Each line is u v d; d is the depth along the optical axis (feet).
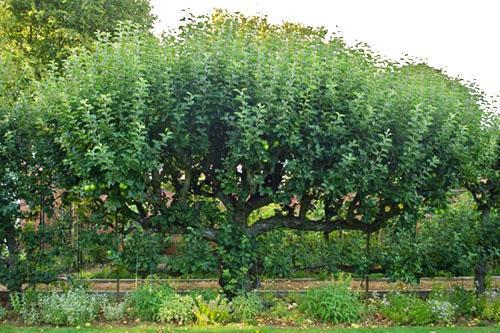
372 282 32.19
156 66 23.66
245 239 25.75
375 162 24.11
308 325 24.43
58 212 27.30
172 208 25.84
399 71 26.35
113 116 22.80
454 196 29.96
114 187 23.59
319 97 23.79
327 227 27.50
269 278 28.50
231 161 24.30
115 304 26.16
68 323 24.50
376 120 23.86
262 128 22.91
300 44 25.49
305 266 27.55
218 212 26.99
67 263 27.25
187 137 23.71
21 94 26.71
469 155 25.93
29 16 84.43
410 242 28.25
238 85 23.63
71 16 82.79
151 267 25.57
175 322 24.58
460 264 28.07
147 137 23.04
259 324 24.59
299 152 23.75
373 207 26.43
